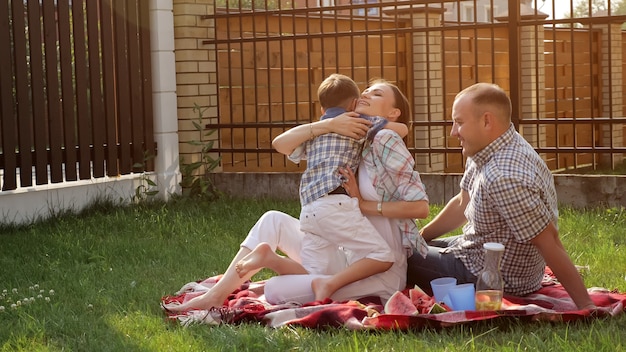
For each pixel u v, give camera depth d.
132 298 4.97
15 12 7.75
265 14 9.15
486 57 12.76
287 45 10.38
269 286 4.59
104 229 7.30
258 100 10.09
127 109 8.78
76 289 5.21
